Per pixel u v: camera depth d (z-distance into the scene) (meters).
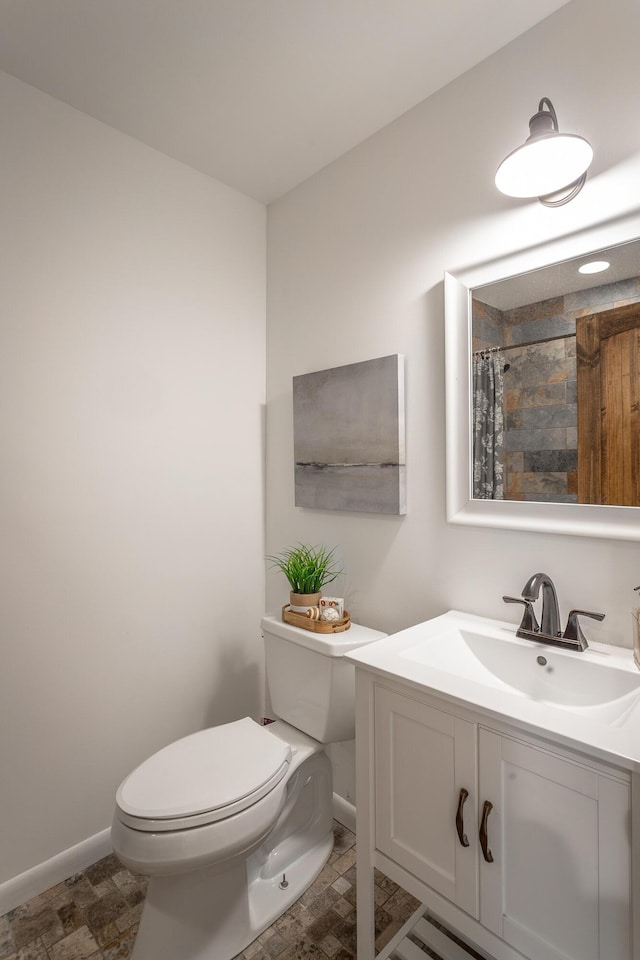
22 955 1.39
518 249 1.40
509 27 1.38
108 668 1.78
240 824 1.25
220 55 1.48
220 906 1.37
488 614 1.49
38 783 1.61
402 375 1.69
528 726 0.91
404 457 1.70
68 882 1.64
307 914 1.50
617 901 0.84
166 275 1.93
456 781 1.06
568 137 1.11
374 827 1.24
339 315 1.93
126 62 1.51
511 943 0.97
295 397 2.05
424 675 1.12
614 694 1.12
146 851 1.18
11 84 1.55
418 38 1.42
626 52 1.22
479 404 1.49
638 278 1.20
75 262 1.69
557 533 1.32
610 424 1.24
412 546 1.69
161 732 1.92
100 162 1.75
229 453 2.14
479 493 1.49
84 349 1.71
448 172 1.58
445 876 1.08
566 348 1.32
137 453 1.85
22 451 1.58
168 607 1.94
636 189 1.20
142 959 1.28
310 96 1.64
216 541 2.10
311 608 1.73
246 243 2.21
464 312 1.52
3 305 1.54
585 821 0.88
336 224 1.95
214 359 2.09
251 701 2.23
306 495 2.01
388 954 1.32
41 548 1.62
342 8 1.33
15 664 1.57
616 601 1.25
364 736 1.26
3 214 1.53
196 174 2.03
